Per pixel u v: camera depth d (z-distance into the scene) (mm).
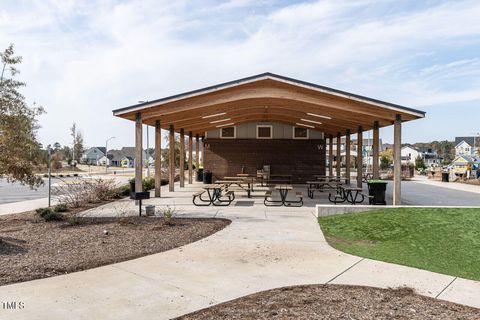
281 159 21078
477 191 18531
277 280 4988
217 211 10727
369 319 3729
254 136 21156
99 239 7145
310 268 5531
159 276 5102
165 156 38719
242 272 5312
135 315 3865
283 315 3822
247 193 15812
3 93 9875
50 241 6953
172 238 7281
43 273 5148
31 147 10148
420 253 6328
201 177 24328
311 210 10977
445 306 4141
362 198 13570
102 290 4562
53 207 11641
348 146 20281
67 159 84812
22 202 14422
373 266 5656
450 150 113812
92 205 12336
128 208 11336
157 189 14367
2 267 5348
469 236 7121
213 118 16594
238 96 11320
